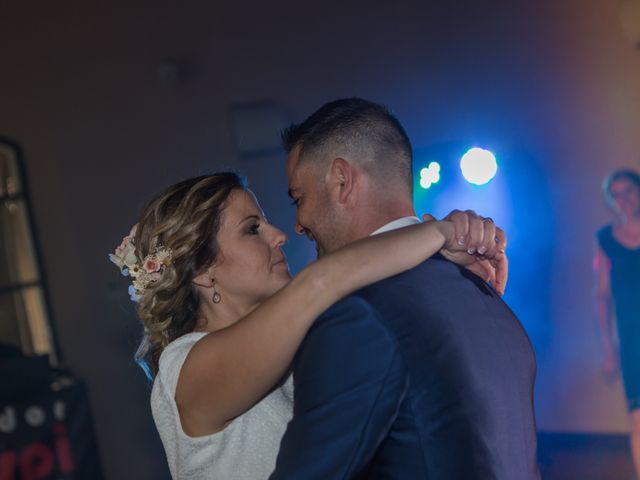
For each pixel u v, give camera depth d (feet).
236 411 5.05
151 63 22.81
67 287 23.11
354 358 4.24
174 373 5.25
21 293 23.43
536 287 19.67
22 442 20.62
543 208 19.65
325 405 4.23
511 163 19.93
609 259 16.92
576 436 19.44
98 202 23.12
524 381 4.88
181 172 22.74
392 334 4.26
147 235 5.82
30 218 23.34
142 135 22.93
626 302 16.66
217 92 22.48
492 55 20.22
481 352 4.54
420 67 20.92
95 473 21.80
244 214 5.85
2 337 23.43
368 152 4.92
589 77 19.45
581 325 19.43
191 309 5.90
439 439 4.25
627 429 19.10
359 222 4.93
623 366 16.30
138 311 6.00
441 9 20.72
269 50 22.17
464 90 20.49
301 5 21.93
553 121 19.72
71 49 23.16
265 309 4.73
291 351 4.68
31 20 23.27
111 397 22.66
